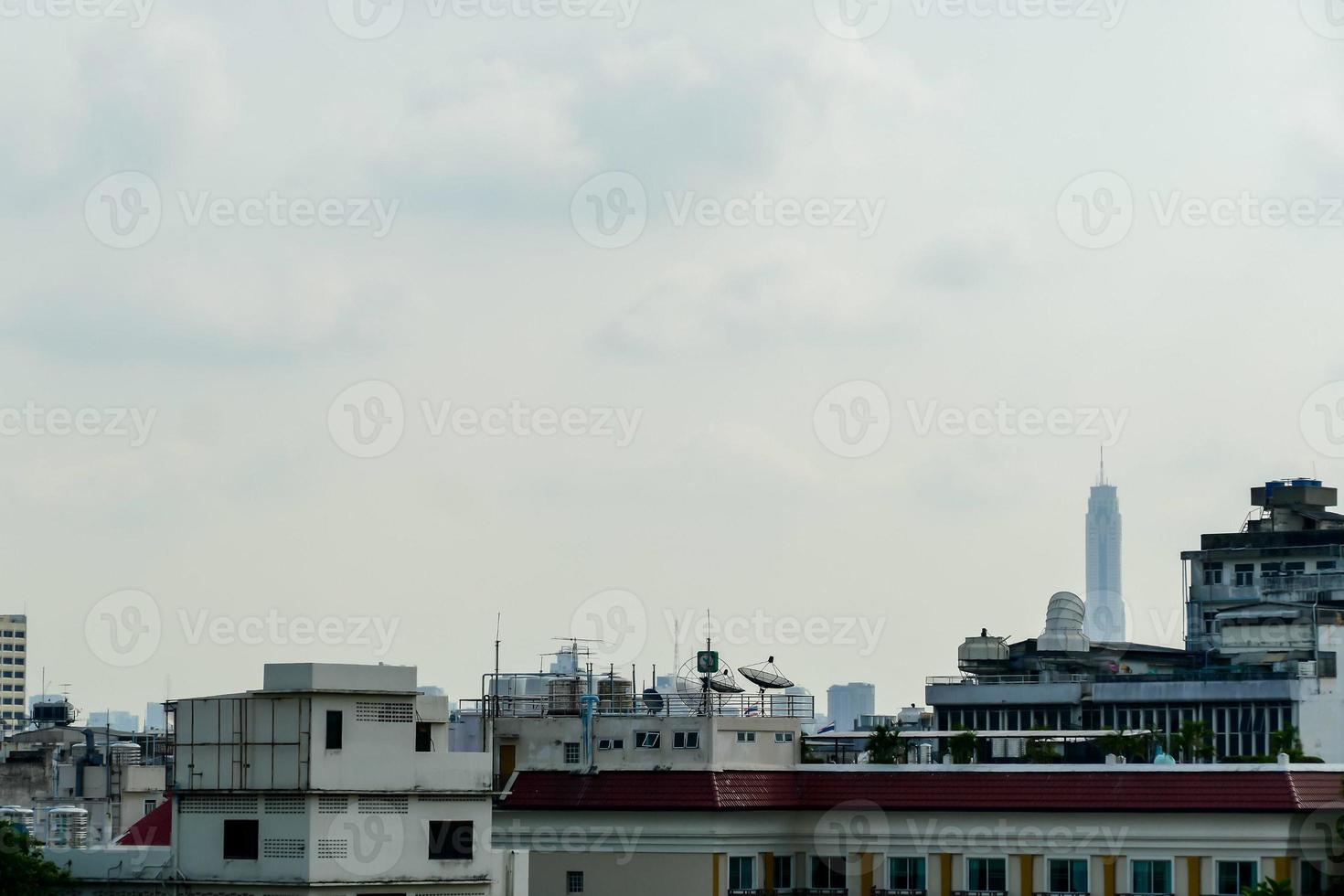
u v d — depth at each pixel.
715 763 122.94
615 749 125.31
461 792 104.12
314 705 100.12
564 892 123.38
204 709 102.62
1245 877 114.19
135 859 103.62
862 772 124.31
